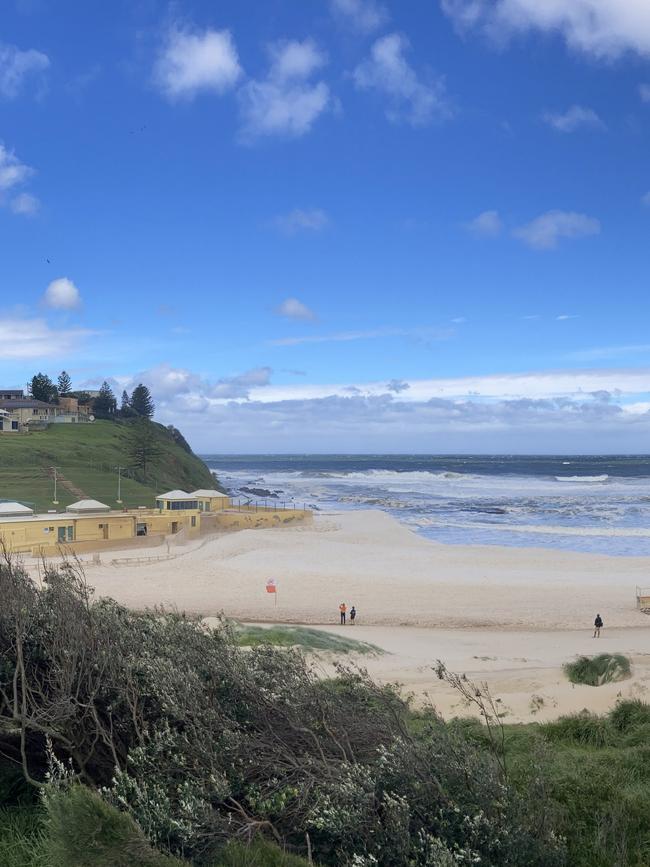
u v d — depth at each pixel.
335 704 5.78
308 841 4.42
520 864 4.49
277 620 31.61
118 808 4.56
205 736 5.14
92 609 6.50
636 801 6.18
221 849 4.45
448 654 22.67
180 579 40.56
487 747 7.83
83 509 54.66
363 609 34.28
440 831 4.52
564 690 14.02
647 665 17.31
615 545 59.94
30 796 5.66
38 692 5.43
